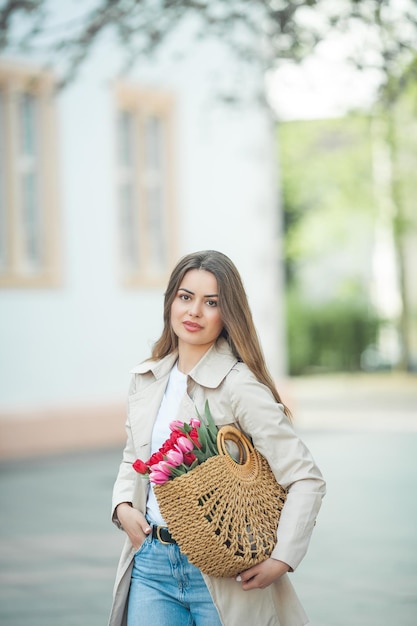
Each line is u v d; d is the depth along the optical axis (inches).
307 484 137.3
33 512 415.5
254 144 754.2
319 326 1346.0
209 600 139.7
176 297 146.3
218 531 132.3
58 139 639.1
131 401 148.9
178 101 709.3
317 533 361.7
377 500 432.5
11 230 615.5
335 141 1309.1
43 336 625.3
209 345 146.6
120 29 372.5
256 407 138.9
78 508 423.2
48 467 548.1
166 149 705.6
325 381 1233.4
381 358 1363.2
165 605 141.7
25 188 631.2
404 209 1251.2
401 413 831.7
